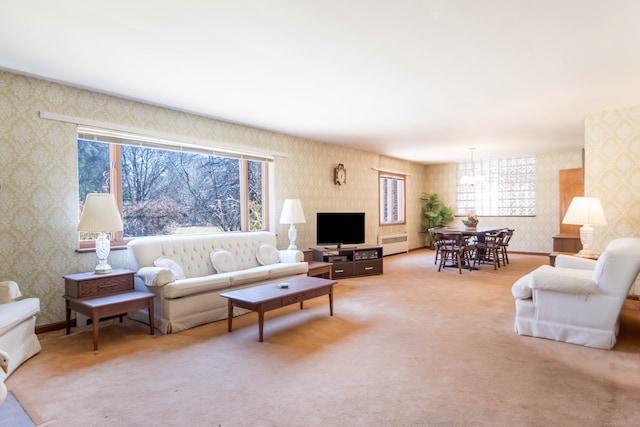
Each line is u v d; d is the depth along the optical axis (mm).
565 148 7609
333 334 3277
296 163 6152
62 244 3576
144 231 4418
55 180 3529
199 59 2996
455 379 2379
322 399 2146
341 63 3094
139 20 2367
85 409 2062
